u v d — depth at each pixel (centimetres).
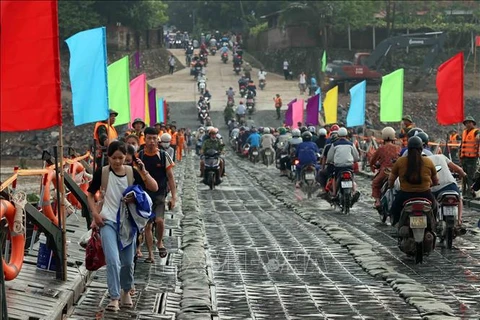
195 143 14038
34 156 14250
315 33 18775
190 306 2467
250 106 15938
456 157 6788
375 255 3347
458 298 2630
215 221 4628
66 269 2638
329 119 8881
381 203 4347
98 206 2488
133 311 2420
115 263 2370
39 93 2125
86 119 3425
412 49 17188
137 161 2433
